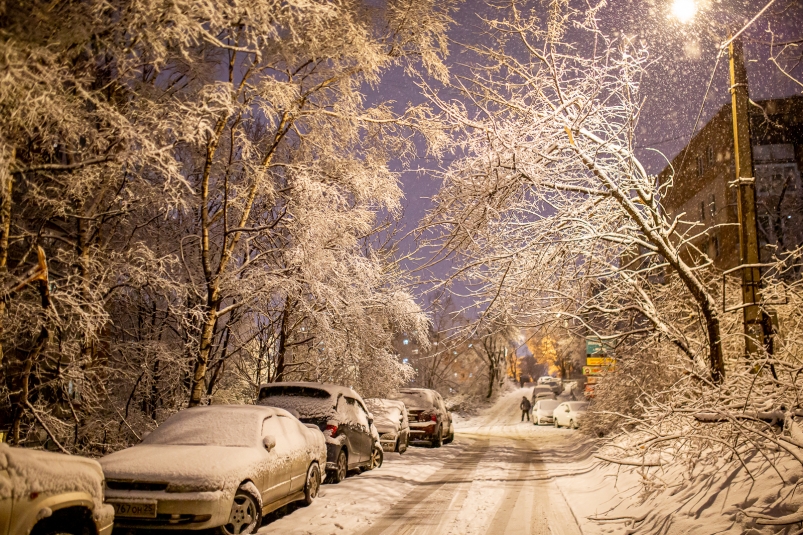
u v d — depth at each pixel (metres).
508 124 10.70
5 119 6.64
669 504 7.34
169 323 14.84
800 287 9.92
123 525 7.04
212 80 12.42
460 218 11.26
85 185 10.03
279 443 8.96
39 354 10.38
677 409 7.93
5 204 8.55
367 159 14.17
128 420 13.15
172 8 7.35
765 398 7.38
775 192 30.61
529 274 11.86
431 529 8.12
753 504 5.94
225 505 7.21
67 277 10.00
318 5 8.98
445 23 12.68
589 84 10.98
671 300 13.89
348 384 16.27
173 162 8.40
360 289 15.27
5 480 4.73
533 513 9.20
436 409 21.72
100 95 8.52
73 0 6.87
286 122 13.33
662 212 12.26
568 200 12.03
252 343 17.31
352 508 9.45
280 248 13.04
